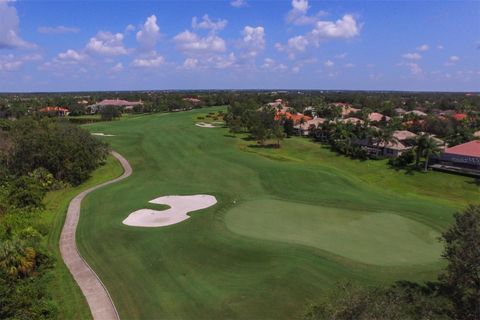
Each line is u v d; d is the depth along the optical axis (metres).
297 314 25.58
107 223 44.03
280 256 33.31
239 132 123.50
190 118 163.25
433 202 55.19
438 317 19.88
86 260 35.38
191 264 33.38
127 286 30.48
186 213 46.59
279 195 54.81
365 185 63.62
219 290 29.03
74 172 65.88
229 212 45.91
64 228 43.72
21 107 168.50
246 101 187.25
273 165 75.25
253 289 28.69
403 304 20.66
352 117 136.25
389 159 82.75
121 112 181.12
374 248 35.25
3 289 25.72
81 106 191.25
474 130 104.56
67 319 26.45
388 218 43.84
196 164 77.94
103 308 27.62
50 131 74.56
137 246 37.50
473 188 64.19
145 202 51.12
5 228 39.28
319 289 28.22
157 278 31.45
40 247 35.00
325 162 85.19
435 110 177.50
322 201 50.75
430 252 34.53
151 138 109.38
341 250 34.59
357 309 17.62
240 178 66.06
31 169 67.12
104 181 67.69
